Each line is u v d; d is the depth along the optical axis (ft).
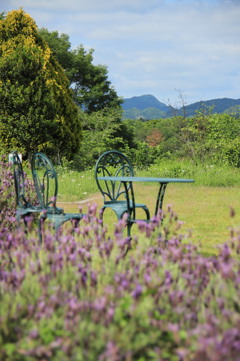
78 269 9.76
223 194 36.40
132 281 9.48
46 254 10.58
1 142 58.29
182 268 10.35
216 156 55.72
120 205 18.44
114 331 7.81
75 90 126.52
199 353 7.14
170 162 62.90
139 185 42.45
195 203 31.45
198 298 9.65
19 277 9.37
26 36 60.90
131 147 113.09
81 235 12.78
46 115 56.85
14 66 56.24
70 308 8.34
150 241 12.17
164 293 9.30
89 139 86.33
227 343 7.36
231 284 9.21
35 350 7.69
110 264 10.33
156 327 8.31
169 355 7.98
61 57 122.83
